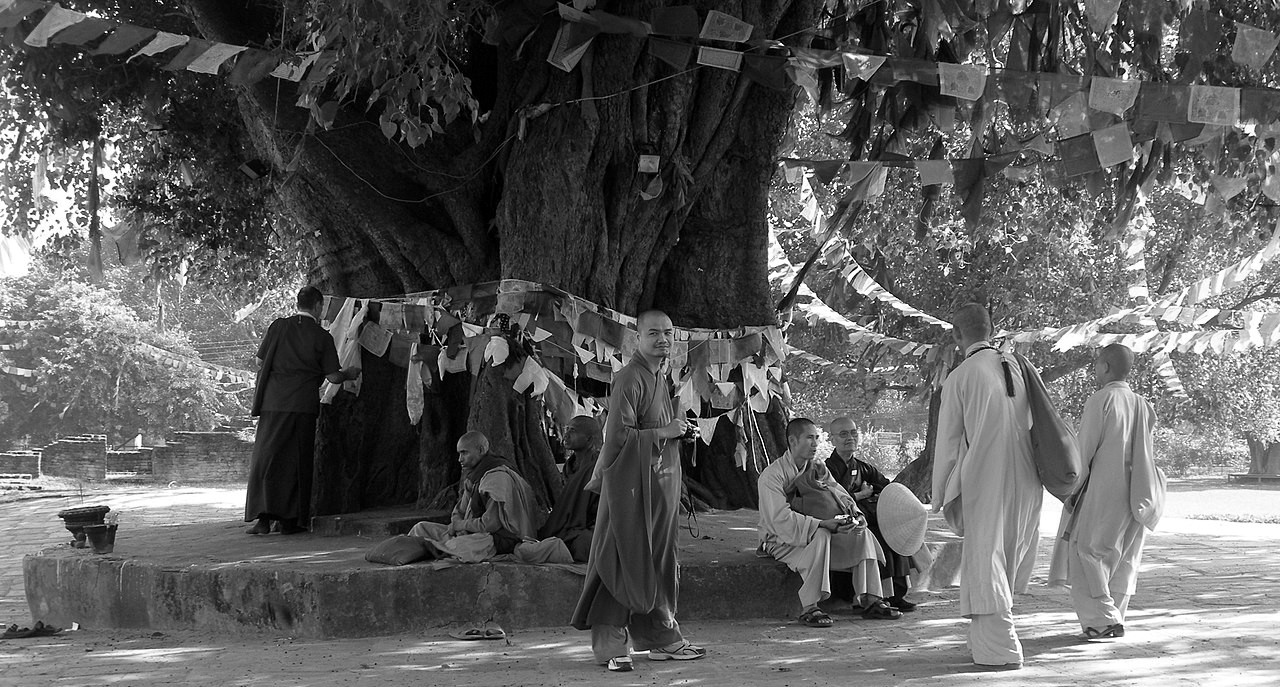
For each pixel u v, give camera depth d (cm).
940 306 2020
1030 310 1962
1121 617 670
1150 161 1098
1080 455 686
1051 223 1661
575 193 941
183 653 648
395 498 1032
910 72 835
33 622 806
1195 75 812
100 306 4231
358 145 998
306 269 1159
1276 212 1222
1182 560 1076
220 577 712
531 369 893
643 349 598
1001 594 584
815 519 725
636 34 843
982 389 599
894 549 759
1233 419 2555
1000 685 545
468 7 923
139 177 1346
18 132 1062
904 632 689
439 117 1030
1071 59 1127
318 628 677
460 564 707
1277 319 1433
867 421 4853
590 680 561
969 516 595
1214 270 2127
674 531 602
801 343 2197
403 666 596
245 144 1198
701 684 550
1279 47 1010
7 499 2381
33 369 4191
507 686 549
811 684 549
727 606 737
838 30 1080
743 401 1048
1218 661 594
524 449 915
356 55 748
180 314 5234
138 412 4244
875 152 1098
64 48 1003
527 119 957
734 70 877
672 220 1027
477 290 962
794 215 1959
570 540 742
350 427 1022
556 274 934
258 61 779
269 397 924
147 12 1091
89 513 812
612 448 585
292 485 923
